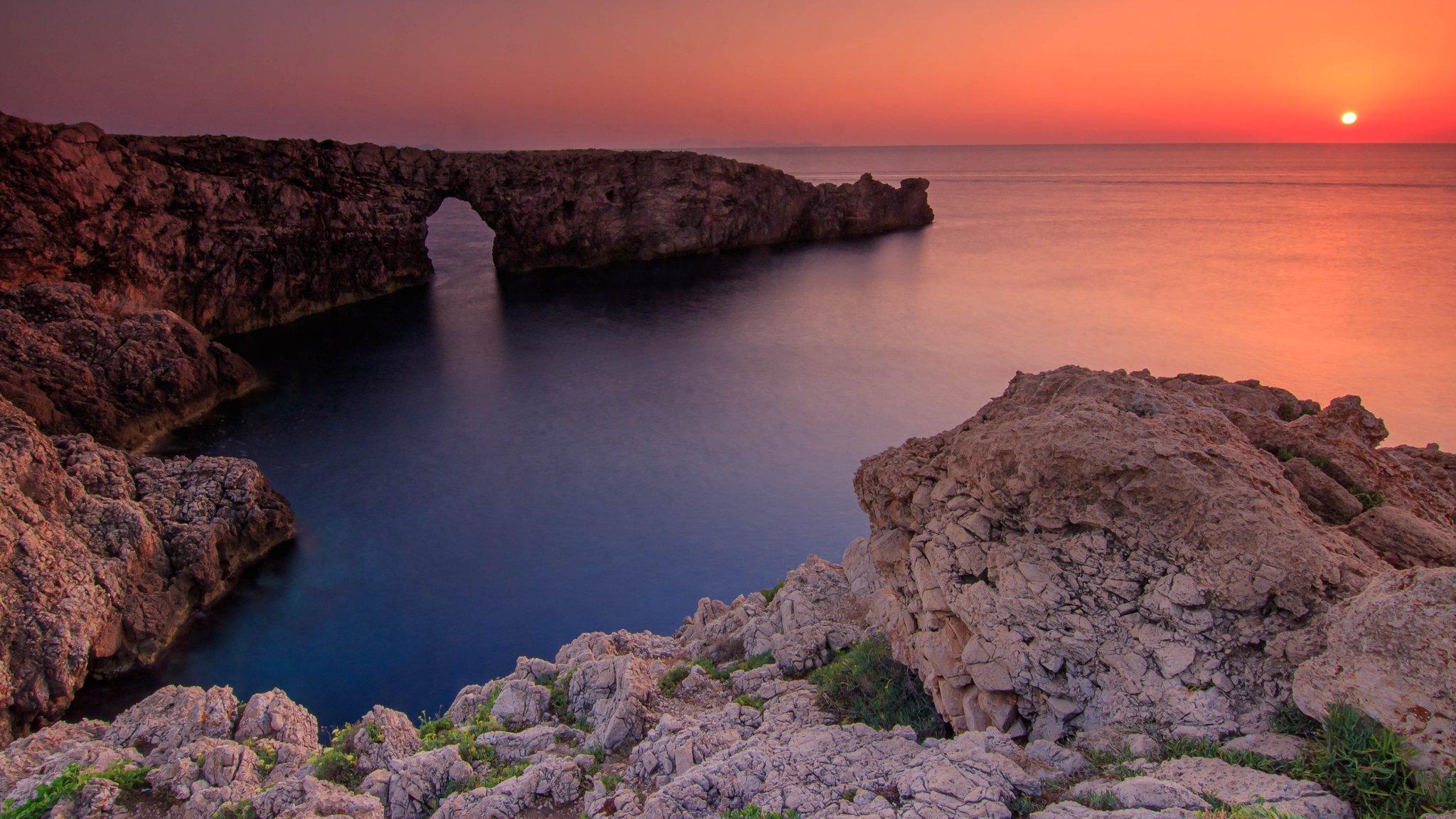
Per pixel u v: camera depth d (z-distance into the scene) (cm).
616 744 1323
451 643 2362
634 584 2695
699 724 1272
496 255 8162
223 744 1296
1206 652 922
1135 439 1046
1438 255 8356
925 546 1228
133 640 2208
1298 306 6162
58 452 2566
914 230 11469
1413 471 1570
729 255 9275
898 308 6819
